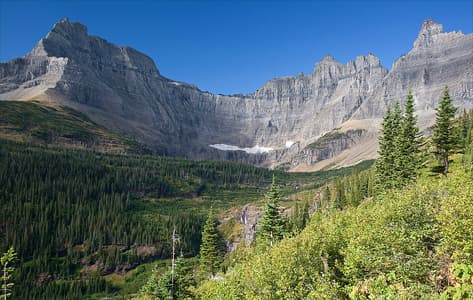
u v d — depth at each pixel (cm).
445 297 1656
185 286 4984
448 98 7306
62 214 17838
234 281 3212
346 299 2383
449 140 7238
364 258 2427
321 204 15325
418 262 2248
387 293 1888
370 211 3381
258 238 6662
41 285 13738
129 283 15000
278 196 6619
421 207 2728
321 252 2888
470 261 1983
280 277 2636
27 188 19212
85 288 14212
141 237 17825
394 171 7044
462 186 2966
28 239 15438
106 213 19212
